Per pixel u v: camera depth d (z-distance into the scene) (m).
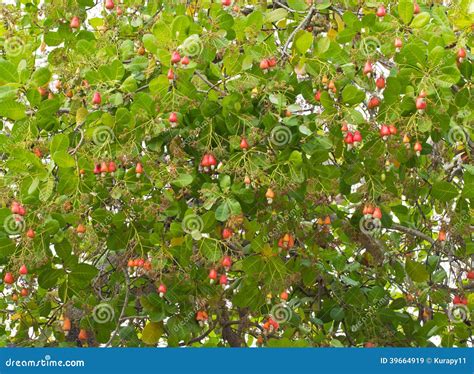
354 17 5.56
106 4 6.18
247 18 5.70
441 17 5.55
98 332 6.27
